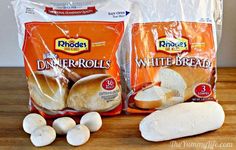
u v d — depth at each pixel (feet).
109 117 2.93
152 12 2.85
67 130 2.63
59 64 2.81
